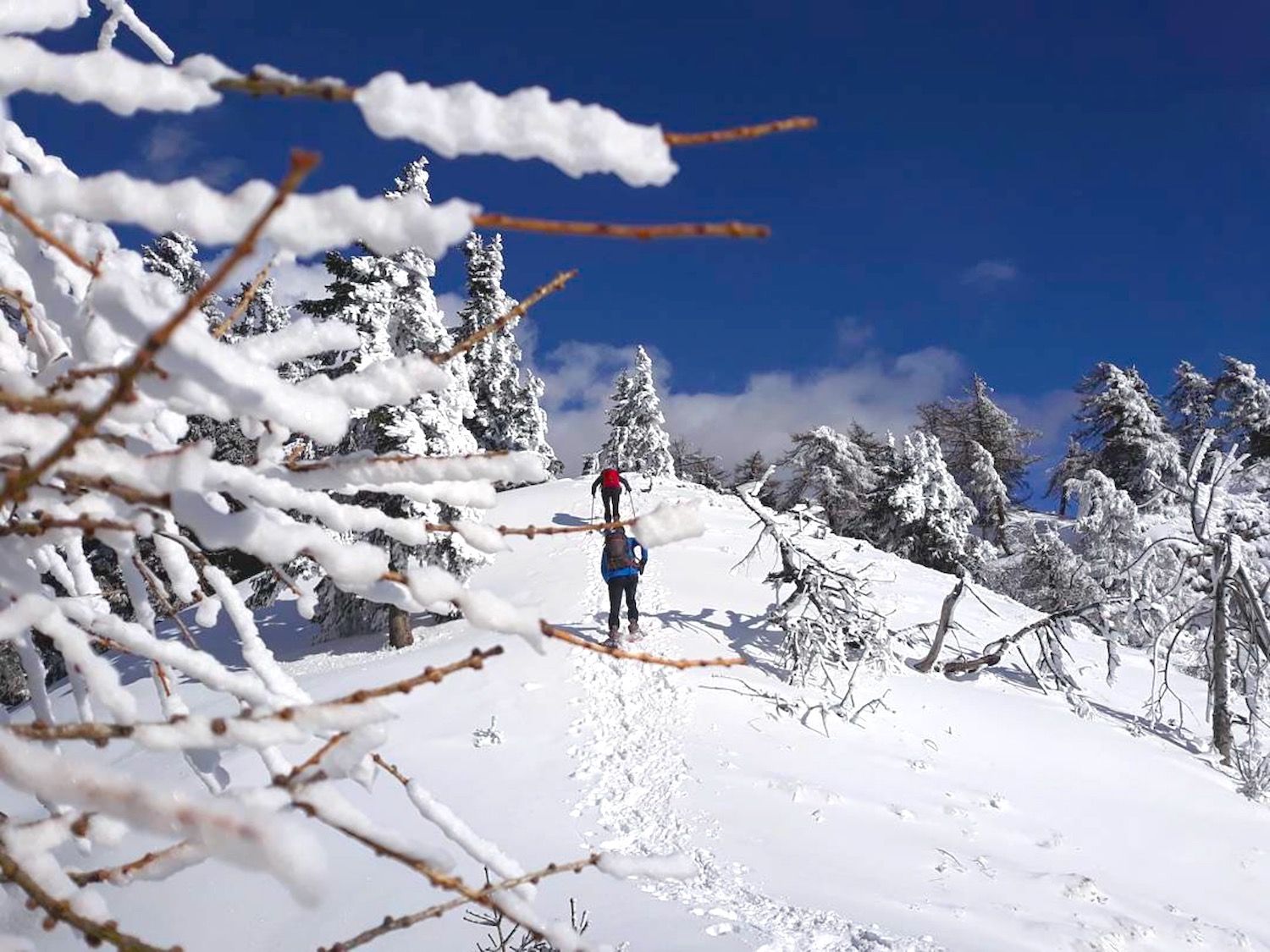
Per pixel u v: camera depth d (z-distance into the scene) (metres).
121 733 0.96
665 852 6.84
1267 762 10.80
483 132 0.81
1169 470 37.34
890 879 6.87
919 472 35.62
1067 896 7.06
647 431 43.06
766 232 0.82
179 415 1.45
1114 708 13.62
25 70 0.85
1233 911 7.78
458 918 5.01
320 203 0.84
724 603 15.67
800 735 9.91
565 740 9.20
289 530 1.06
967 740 10.59
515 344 38.75
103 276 0.81
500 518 24.47
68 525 1.12
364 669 13.23
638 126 0.82
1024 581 31.06
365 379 1.26
